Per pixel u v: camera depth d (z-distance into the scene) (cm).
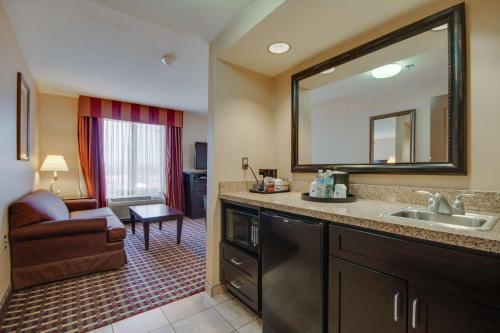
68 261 234
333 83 193
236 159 222
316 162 207
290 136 230
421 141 146
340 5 142
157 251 317
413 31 146
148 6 166
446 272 86
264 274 164
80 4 181
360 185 176
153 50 256
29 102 298
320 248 126
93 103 432
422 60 146
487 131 122
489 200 121
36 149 365
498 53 119
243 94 227
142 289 219
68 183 426
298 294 138
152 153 508
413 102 150
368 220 108
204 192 527
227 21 185
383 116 164
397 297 98
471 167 127
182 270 260
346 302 116
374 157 169
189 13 175
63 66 295
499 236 79
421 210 134
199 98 436
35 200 242
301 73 215
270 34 173
